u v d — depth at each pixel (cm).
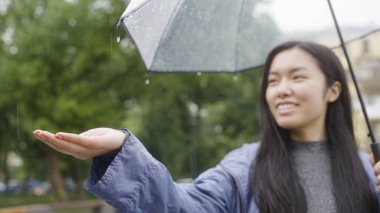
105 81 2216
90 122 2191
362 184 223
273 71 231
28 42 2055
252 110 2741
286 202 208
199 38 281
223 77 2550
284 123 224
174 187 177
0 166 3816
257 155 223
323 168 226
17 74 2061
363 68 1488
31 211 1206
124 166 165
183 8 251
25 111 2133
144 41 240
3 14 2222
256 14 326
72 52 2125
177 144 2498
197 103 2677
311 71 227
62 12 2042
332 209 215
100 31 2059
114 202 165
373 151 234
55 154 2719
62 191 2739
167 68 277
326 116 238
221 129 2773
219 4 283
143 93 2378
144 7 198
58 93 2130
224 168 217
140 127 2497
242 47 317
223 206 205
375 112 1188
